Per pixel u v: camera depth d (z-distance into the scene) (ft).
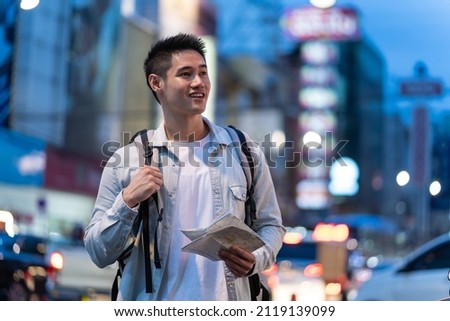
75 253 82.17
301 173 245.86
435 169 155.22
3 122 117.91
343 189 247.29
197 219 19.39
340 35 228.22
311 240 76.54
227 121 232.73
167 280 19.20
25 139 124.67
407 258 57.41
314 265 72.54
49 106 135.54
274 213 20.48
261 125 237.04
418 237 114.52
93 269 82.53
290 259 75.25
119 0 154.61
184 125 20.10
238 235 18.24
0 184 119.14
